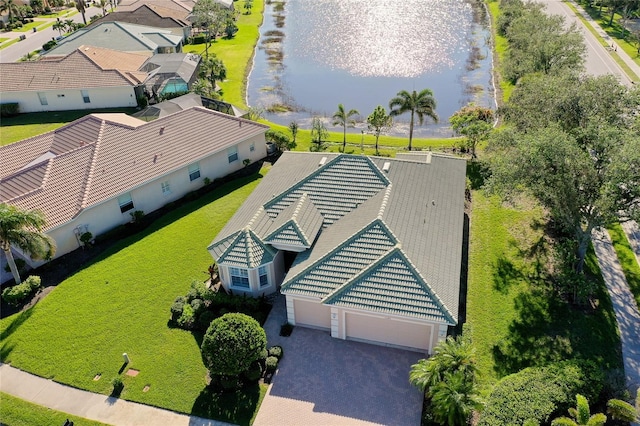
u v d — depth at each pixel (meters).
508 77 58.41
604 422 18.86
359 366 24.28
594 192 25.72
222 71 64.25
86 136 37.94
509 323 26.08
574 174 25.42
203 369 24.27
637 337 24.89
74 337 26.33
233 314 23.56
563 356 24.02
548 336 25.12
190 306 27.44
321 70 72.44
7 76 57.25
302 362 24.58
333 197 30.16
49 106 57.75
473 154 43.78
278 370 24.19
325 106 59.66
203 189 40.25
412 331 24.44
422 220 28.14
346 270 25.34
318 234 28.45
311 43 84.69
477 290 28.44
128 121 40.75
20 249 30.34
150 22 80.19
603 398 21.55
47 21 98.25
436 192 31.11
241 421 21.78
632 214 23.67
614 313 26.38
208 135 40.75
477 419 21.08
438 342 22.67
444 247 26.62
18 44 82.19
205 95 56.19
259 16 101.31
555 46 48.97
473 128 42.19
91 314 27.80
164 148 38.34
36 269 31.77
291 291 25.19
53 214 32.25
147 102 57.84
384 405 22.31
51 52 66.62
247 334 22.67
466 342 22.17
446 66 72.75
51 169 34.28
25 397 23.27
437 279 24.42
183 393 23.08
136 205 36.41
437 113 56.72
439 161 35.22
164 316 27.48
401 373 23.83
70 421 21.91
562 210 27.16
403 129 52.47
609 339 24.80
